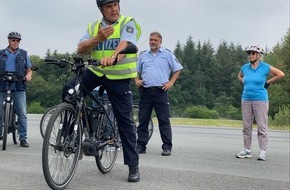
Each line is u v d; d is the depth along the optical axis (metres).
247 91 7.34
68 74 4.72
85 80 4.87
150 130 9.52
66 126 4.47
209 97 93.94
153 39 7.52
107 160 5.48
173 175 5.48
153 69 7.50
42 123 8.02
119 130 5.02
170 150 7.41
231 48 114.25
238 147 8.86
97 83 4.93
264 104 7.24
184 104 90.69
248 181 5.29
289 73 46.81
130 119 4.99
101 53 4.86
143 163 6.41
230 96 92.06
